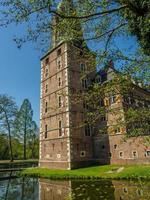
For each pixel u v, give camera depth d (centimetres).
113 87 750
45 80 4422
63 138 3559
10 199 1752
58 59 4097
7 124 5744
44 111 4247
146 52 743
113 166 3064
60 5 714
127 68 739
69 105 3556
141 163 3020
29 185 2412
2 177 3023
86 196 1570
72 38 805
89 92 820
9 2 648
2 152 7325
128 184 1995
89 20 769
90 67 834
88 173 2733
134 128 808
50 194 1848
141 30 686
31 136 7388
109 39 822
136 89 773
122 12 744
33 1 644
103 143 3578
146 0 614
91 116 859
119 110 813
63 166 3438
